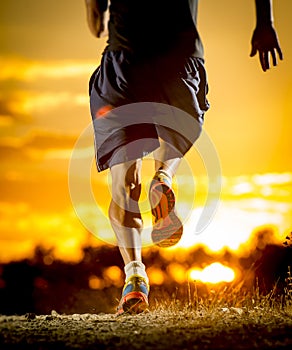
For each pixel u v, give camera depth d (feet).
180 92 46.19
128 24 45.93
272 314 43.60
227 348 34.12
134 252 45.96
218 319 41.14
